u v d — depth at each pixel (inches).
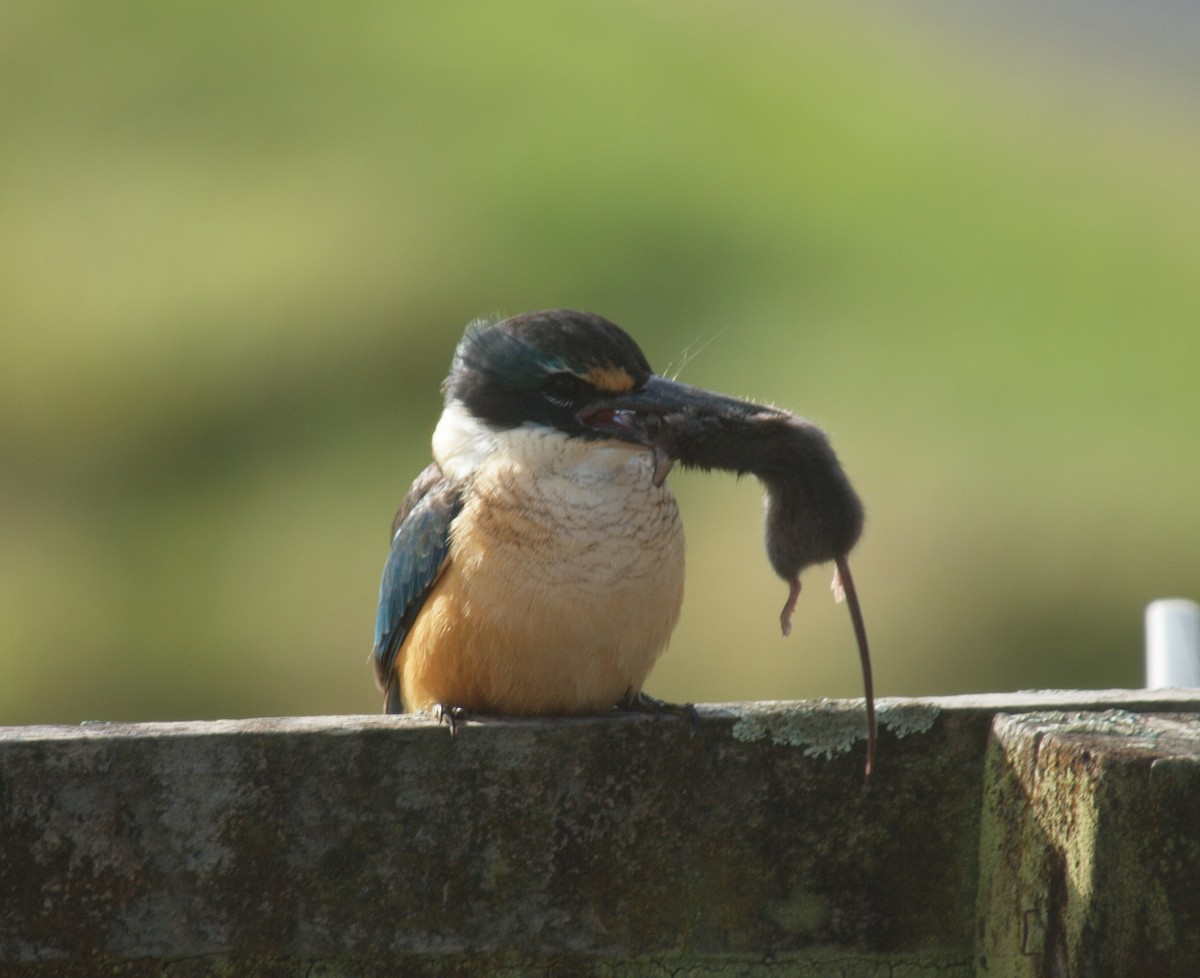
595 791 177.6
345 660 554.6
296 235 733.3
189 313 696.4
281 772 171.6
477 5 941.8
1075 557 583.2
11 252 722.8
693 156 812.0
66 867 168.7
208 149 803.4
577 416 212.1
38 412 653.3
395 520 238.4
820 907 180.7
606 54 897.5
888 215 789.2
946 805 179.9
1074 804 159.2
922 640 536.7
